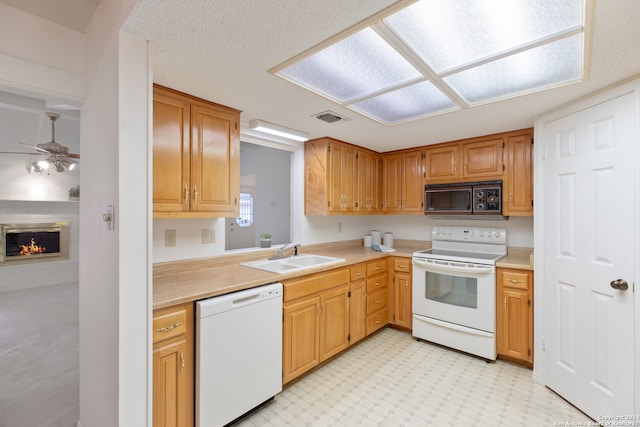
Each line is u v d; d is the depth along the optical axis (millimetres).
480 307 2744
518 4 1149
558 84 1834
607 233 1843
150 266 1366
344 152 3297
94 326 1602
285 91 1937
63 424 1881
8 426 1856
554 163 2232
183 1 1096
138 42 1340
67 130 4750
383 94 2006
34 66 1569
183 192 1954
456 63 1602
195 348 1697
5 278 4836
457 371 2543
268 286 2076
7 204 4871
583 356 1990
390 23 1271
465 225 3504
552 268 2248
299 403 2109
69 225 5387
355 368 2586
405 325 3305
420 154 3482
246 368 1903
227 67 1626
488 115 2402
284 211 4523
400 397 2178
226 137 2205
